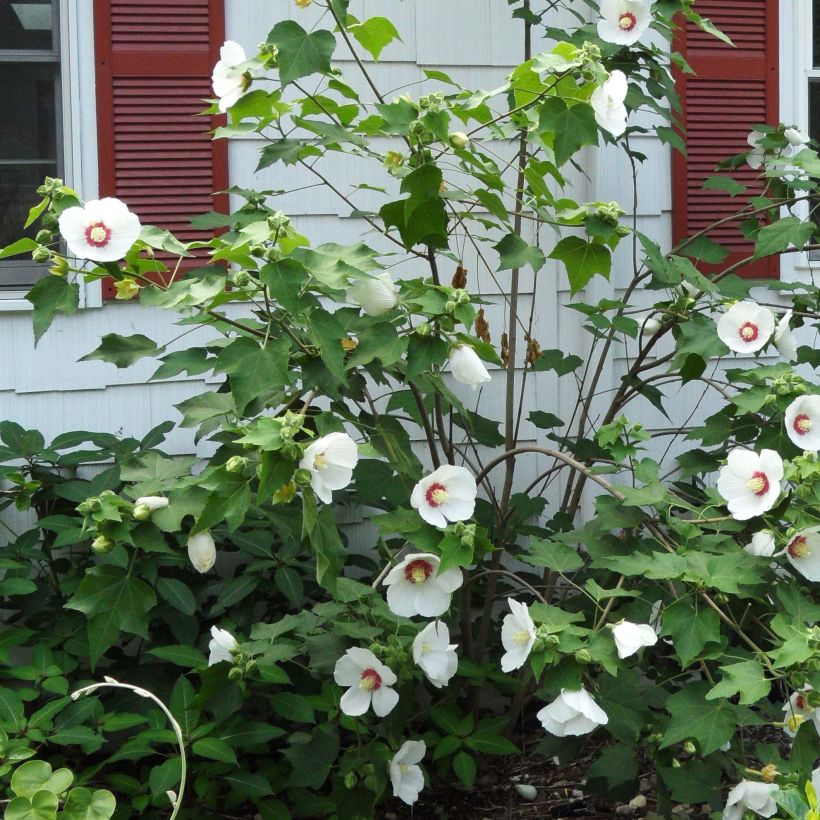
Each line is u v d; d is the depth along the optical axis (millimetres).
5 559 3195
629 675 2727
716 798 2625
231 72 2537
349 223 3838
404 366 2809
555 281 4020
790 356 2854
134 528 2334
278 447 2066
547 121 2434
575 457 3531
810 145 3959
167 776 2643
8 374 3580
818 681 2305
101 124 3641
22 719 2725
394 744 2814
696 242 3525
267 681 2742
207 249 3715
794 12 4266
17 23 3666
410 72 3846
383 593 3258
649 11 3268
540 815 3170
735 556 2555
